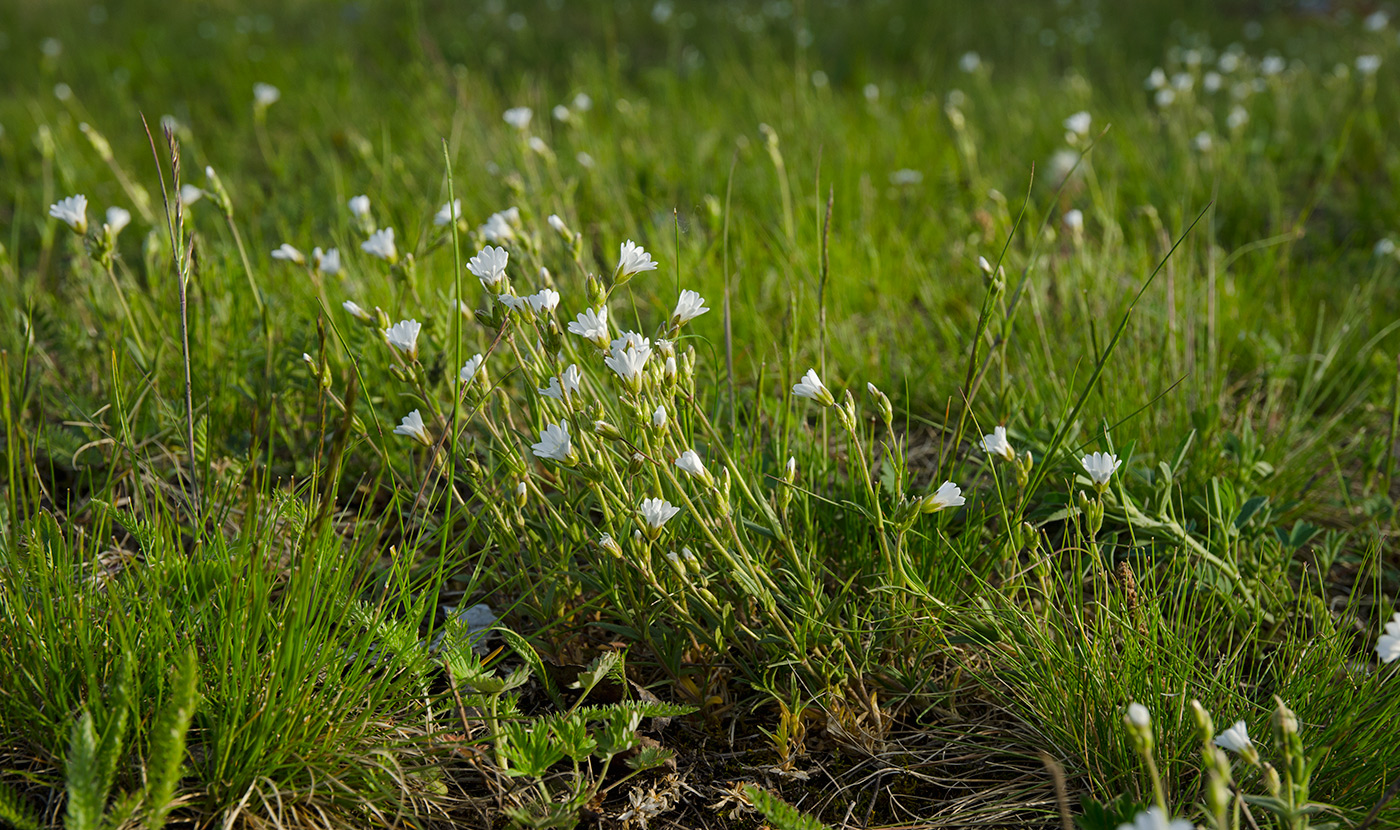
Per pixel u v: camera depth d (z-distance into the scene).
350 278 1.56
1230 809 1.22
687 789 1.26
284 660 1.22
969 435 1.47
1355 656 1.31
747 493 1.26
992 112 2.80
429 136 2.50
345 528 1.38
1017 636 1.29
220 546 1.26
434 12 4.29
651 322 1.57
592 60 3.31
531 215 1.53
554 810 1.23
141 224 2.12
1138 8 4.52
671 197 2.16
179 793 1.22
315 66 3.40
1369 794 1.21
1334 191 2.30
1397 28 4.00
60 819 1.21
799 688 1.30
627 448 1.27
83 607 1.23
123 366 1.46
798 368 1.51
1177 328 1.53
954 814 1.25
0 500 1.30
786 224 1.63
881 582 1.29
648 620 1.28
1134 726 1.14
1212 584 1.31
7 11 4.29
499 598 1.35
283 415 1.46
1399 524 1.41
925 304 1.65
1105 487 1.25
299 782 1.23
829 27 4.09
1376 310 1.63
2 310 1.59
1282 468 1.44
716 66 3.40
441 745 1.24
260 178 2.49
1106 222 1.63
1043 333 1.47
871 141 2.43
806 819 1.20
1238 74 3.01
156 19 4.30
